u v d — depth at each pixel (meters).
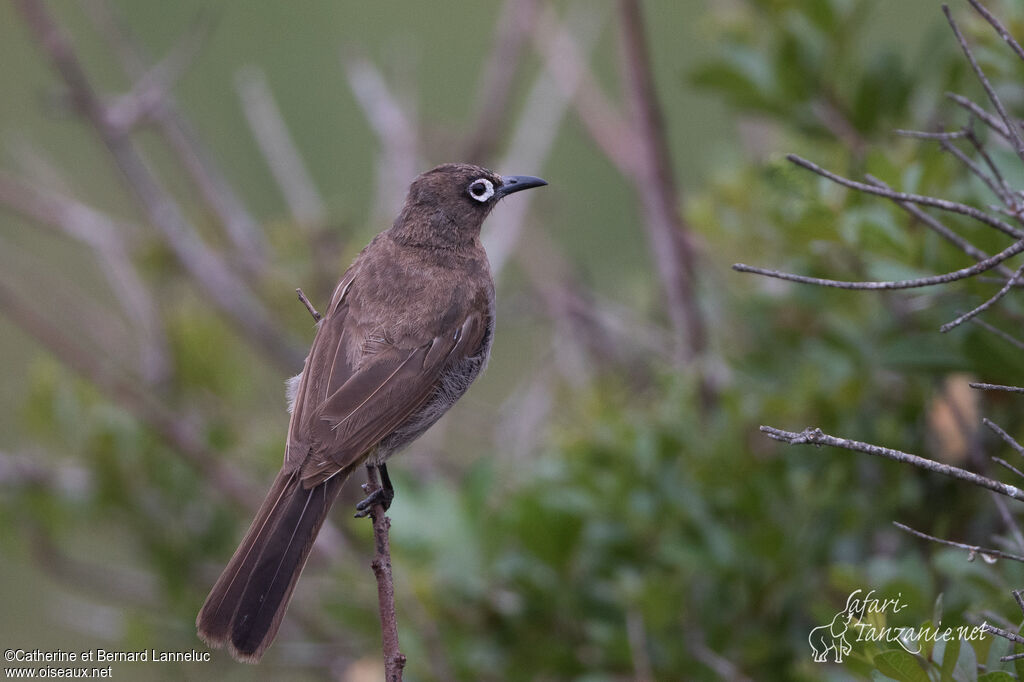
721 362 11.34
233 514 12.71
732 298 11.61
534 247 13.85
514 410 12.95
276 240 13.48
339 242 13.69
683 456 10.41
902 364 8.77
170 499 12.70
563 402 12.48
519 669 10.15
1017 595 6.62
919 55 10.73
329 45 17.25
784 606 9.82
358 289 10.00
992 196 8.23
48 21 12.95
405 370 9.34
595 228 16.03
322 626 12.02
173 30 17.19
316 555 12.10
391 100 14.69
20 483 12.64
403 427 9.41
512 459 11.95
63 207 13.28
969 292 8.48
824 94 10.74
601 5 17.28
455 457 13.88
